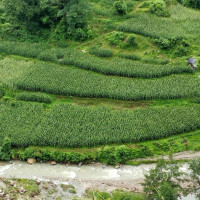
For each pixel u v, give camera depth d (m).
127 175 34.97
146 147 36.81
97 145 36.94
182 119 39.06
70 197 32.47
